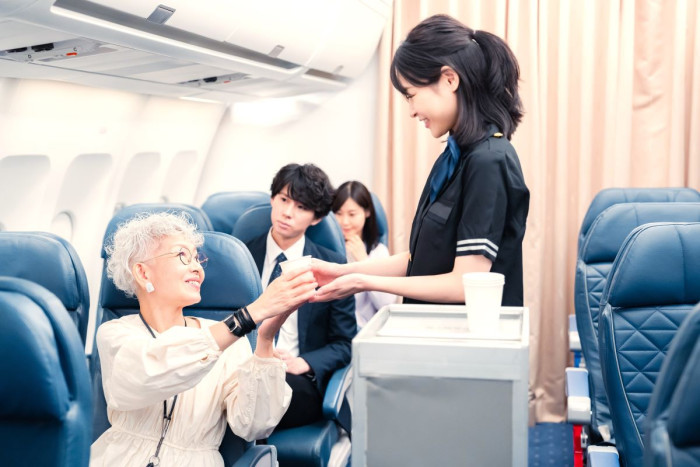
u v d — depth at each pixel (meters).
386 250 3.03
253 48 2.59
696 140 3.34
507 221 1.54
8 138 2.35
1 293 0.91
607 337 1.61
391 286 1.47
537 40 3.43
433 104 1.52
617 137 3.43
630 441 1.56
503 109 1.53
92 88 2.63
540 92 3.45
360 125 3.77
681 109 3.34
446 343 1.01
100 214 2.96
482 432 1.00
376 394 1.03
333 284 1.46
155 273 1.52
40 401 0.91
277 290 1.35
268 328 1.42
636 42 3.42
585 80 3.41
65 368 0.93
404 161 3.67
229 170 3.86
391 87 3.63
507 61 1.51
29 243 1.75
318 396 2.20
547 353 3.56
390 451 1.04
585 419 1.99
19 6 1.56
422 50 1.49
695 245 1.58
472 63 1.48
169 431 1.48
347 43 3.21
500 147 1.50
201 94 3.18
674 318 1.59
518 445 0.99
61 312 0.94
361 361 1.03
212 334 1.35
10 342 0.89
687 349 0.80
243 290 1.71
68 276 1.74
